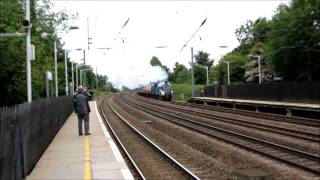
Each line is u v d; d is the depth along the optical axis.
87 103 22.86
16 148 11.34
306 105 38.06
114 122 35.22
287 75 54.22
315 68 51.28
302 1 51.25
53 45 40.09
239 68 98.31
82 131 24.50
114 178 12.30
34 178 12.56
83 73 95.62
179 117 38.12
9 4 23.27
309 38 50.44
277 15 53.81
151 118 39.22
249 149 18.98
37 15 34.59
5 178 9.84
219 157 17.66
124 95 117.12
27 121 13.33
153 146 20.17
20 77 25.50
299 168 14.84
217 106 57.00
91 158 15.63
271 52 53.84
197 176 13.80
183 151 19.30
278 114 40.62
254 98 56.09
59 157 16.06
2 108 10.47
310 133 23.28
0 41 23.19
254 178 10.92
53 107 22.86
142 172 14.62
